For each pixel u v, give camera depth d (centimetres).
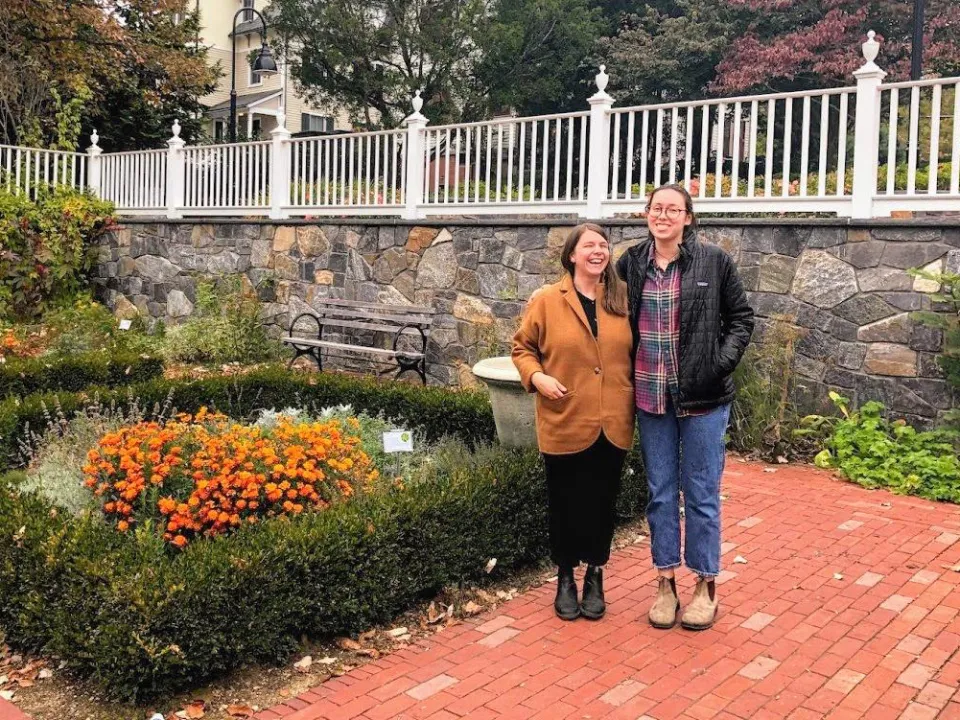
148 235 1249
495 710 314
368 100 1964
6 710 313
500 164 866
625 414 372
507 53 1898
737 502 547
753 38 1872
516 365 380
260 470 415
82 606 329
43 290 1279
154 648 310
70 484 461
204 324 1099
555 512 386
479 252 874
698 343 358
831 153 1738
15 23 1477
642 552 474
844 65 1712
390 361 970
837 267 653
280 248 1077
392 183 978
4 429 578
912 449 600
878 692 324
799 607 398
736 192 719
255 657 343
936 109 622
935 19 1719
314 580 359
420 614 397
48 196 1310
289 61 1977
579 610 393
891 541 479
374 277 976
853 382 649
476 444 573
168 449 439
